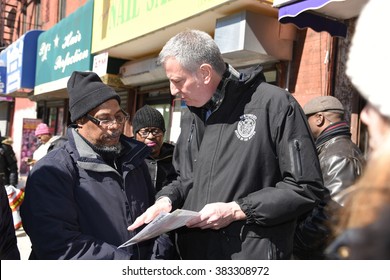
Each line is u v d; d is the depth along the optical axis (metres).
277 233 1.76
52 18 11.92
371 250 0.64
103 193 1.82
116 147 1.90
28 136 11.76
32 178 1.76
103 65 6.11
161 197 1.96
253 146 1.72
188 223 1.64
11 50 10.88
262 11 4.03
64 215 1.70
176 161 2.19
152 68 6.04
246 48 3.96
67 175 1.76
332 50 3.97
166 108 7.02
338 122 2.40
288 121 1.69
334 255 0.72
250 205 1.63
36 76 9.55
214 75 1.78
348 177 2.12
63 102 11.52
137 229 1.90
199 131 1.97
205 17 4.34
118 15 5.73
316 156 1.70
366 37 0.72
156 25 4.80
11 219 1.96
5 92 11.36
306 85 4.22
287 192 1.62
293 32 4.28
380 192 0.65
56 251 1.67
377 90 0.70
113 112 1.85
